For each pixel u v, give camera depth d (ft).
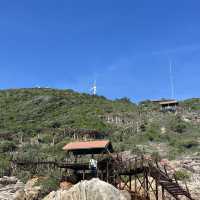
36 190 195.52
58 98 449.89
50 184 199.52
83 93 488.85
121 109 409.49
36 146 307.78
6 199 196.13
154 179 170.50
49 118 394.52
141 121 363.15
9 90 506.89
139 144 303.48
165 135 326.24
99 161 181.78
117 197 142.82
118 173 175.42
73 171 202.49
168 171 217.77
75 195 145.59
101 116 380.99
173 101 426.10
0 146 301.63
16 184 220.43
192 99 453.58
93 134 322.96
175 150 288.30
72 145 186.29
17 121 388.98
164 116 379.35
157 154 260.01
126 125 354.13
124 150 282.15
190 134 334.24
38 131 346.54
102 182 145.79
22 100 460.55
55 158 255.09
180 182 199.72
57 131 336.29
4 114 411.75
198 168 233.14
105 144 183.11
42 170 239.71
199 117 375.45
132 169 170.40
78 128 340.18
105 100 470.39
